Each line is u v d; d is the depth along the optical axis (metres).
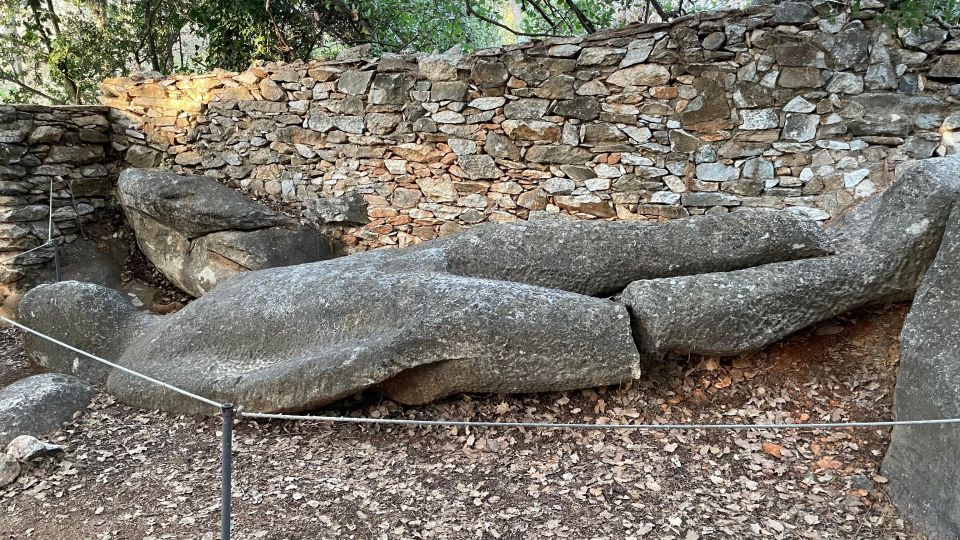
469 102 4.51
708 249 3.01
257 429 2.78
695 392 2.86
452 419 2.82
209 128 5.21
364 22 6.72
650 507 2.28
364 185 4.85
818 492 2.33
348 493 2.35
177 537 2.10
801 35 3.83
